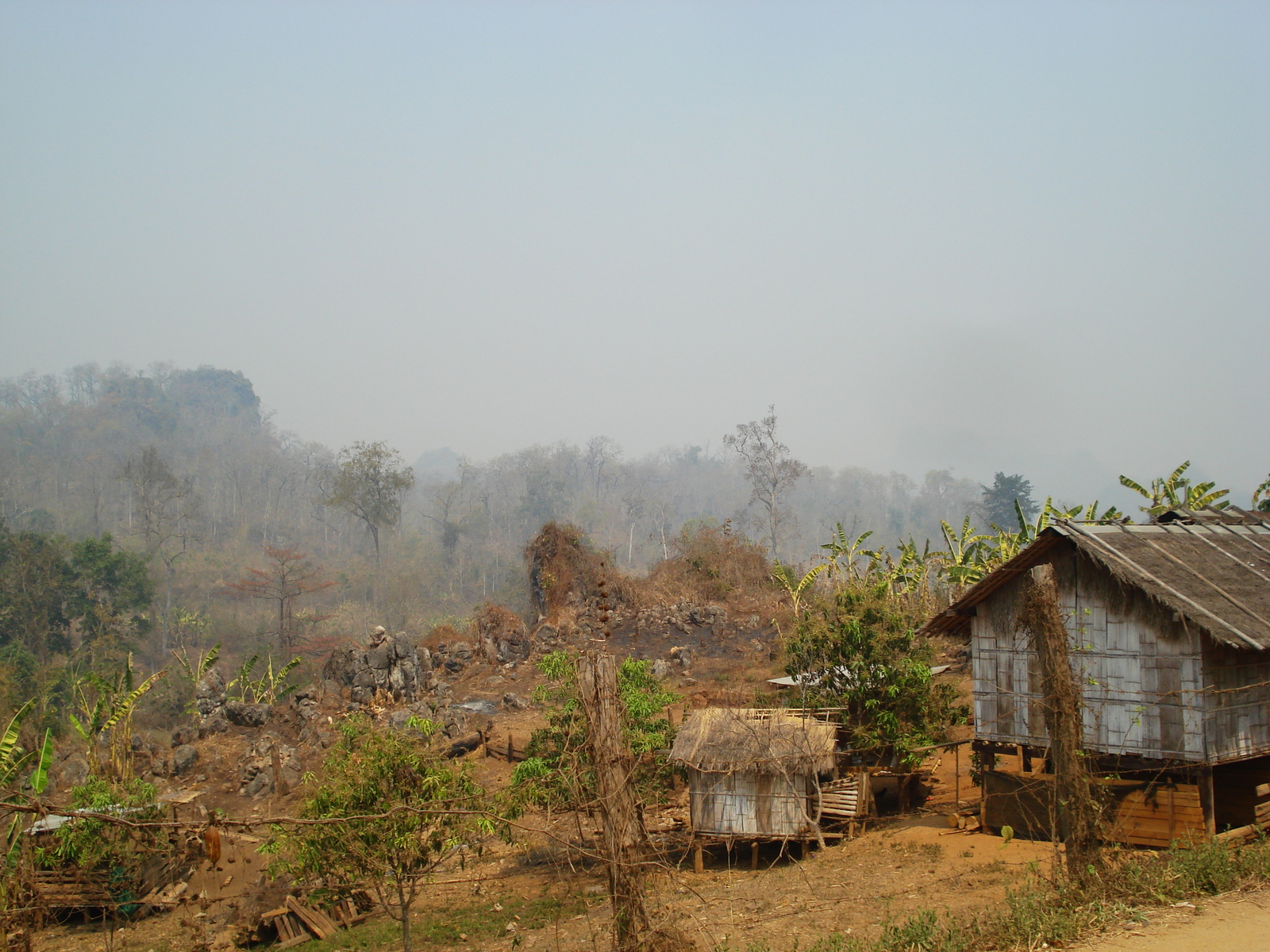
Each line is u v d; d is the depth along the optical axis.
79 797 16.77
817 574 35.34
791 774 16.77
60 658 52.38
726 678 32.25
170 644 62.53
